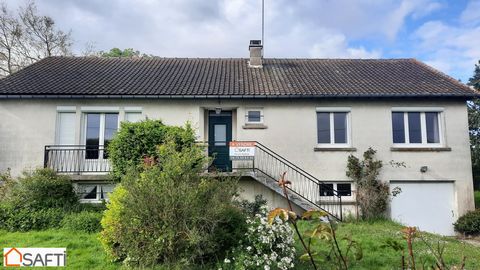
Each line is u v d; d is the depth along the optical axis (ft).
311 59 57.06
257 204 35.06
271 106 41.83
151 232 19.52
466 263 21.93
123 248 20.38
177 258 19.47
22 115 40.50
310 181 40.52
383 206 39.50
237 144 37.65
